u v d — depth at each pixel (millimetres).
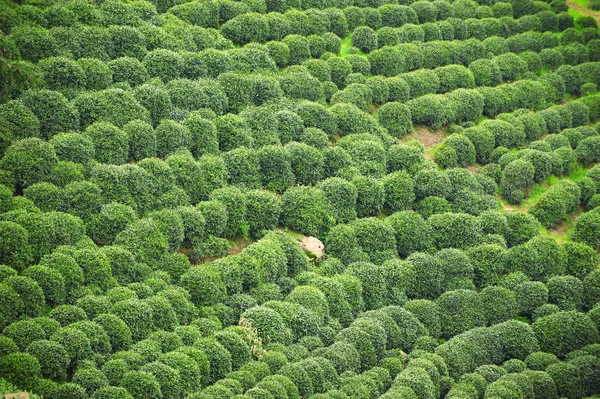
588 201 59500
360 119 58000
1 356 31375
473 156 60406
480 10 77938
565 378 42062
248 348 38188
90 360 33438
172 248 42969
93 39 52156
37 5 53750
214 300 41031
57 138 43594
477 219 52969
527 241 52938
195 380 35000
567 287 49125
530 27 78250
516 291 48875
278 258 44656
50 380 31594
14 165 40938
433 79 65500
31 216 38188
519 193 58219
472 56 71188
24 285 34594
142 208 43719
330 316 43375
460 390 39719
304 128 55062
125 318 36062
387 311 44438
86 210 41219
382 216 54062
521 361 43562
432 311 45688
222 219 45500
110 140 45219
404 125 60562
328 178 52094
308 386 36844
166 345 36125
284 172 50875
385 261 48406
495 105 66562
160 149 47906
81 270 37219
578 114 68500
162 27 57438
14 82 44531
